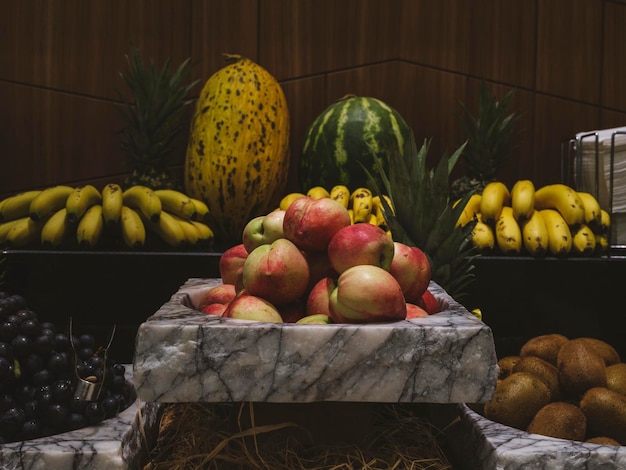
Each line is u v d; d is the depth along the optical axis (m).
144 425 1.41
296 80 3.19
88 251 2.47
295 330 1.12
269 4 3.17
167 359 1.12
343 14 3.15
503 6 3.21
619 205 2.69
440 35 3.15
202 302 1.47
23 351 1.41
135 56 2.80
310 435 1.30
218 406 1.51
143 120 2.79
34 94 3.11
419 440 1.37
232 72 2.89
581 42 3.29
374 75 3.15
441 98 3.17
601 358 1.59
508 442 1.25
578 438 1.39
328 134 2.87
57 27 3.11
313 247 1.35
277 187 2.92
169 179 2.86
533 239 2.49
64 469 1.19
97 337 2.44
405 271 1.35
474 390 1.13
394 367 1.12
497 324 2.49
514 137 3.26
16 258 2.43
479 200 2.69
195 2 3.19
